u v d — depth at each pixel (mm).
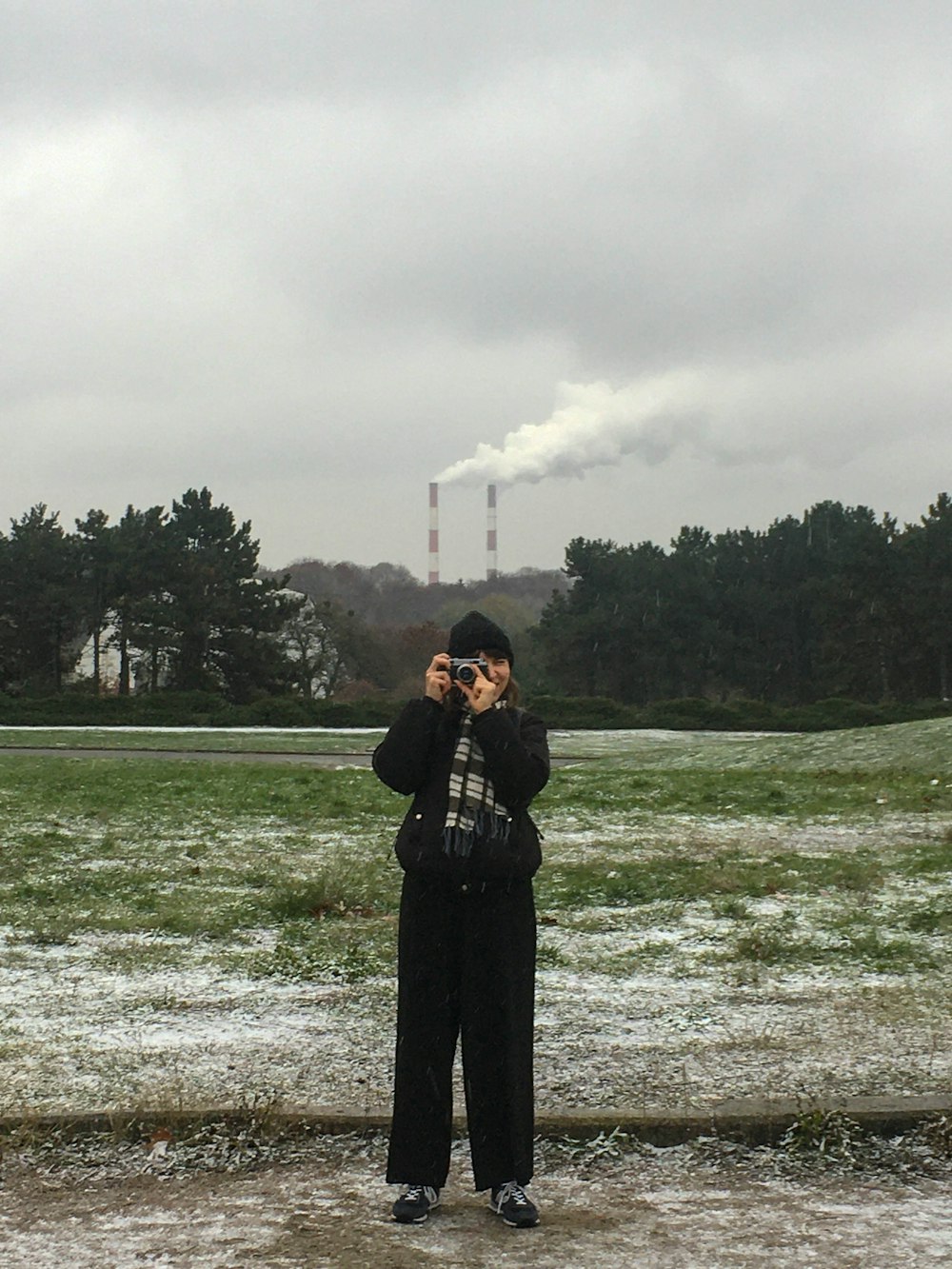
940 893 9508
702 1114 4777
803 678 86562
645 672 85562
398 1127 4137
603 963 7344
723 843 12453
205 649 75438
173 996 6676
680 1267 3697
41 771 23203
